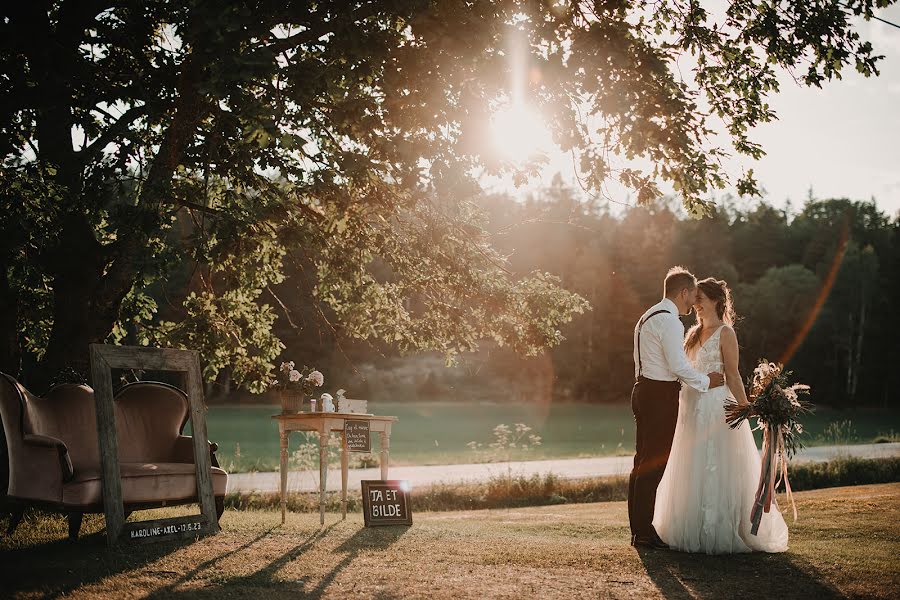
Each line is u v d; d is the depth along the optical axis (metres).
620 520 9.30
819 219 92.69
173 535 6.57
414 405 66.88
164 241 8.49
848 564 5.41
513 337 11.41
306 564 5.62
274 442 30.28
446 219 10.76
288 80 7.76
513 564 5.64
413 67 7.70
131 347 6.75
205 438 7.12
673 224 78.50
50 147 9.52
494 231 11.55
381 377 70.62
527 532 7.97
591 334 74.38
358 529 7.35
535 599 4.63
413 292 11.41
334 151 8.59
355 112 7.80
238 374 10.65
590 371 74.44
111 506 6.25
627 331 74.38
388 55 7.60
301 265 11.18
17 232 8.85
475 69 7.60
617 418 53.59
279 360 43.28
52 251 9.26
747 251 84.06
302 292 11.33
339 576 5.26
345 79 7.64
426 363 76.56
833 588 4.79
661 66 8.17
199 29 6.71
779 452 6.08
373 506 7.57
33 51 8.56
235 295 10.61
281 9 7.85
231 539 6.61
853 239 81.06
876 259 73.31
